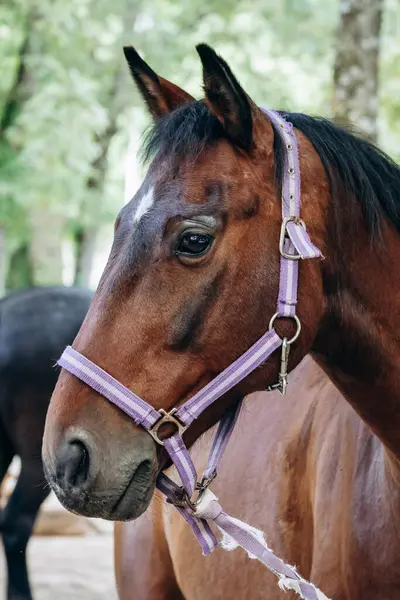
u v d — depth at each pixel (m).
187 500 1.69
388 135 9.09
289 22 11.00
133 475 1.58
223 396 1.65
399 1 10.09
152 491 1.62
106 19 11.47
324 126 1.79
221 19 11.63
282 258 1.63
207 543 1.74
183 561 2.28
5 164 10.35
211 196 1.61
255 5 11.35
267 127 1.69
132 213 1.65
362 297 1.73
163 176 1.65
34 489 4.36
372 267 1.73
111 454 1.55
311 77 11.73
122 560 2.54
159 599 2.47
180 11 11.98
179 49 11.23
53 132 9.77
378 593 1.73
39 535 5.66
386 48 10.44
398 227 1.78
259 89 10.75
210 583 2.18
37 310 4.43
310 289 1.65
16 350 4.30
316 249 1.62
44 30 10.82
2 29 11.29
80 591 4.61
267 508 2.05
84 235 13.41
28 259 13.05
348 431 1.89
